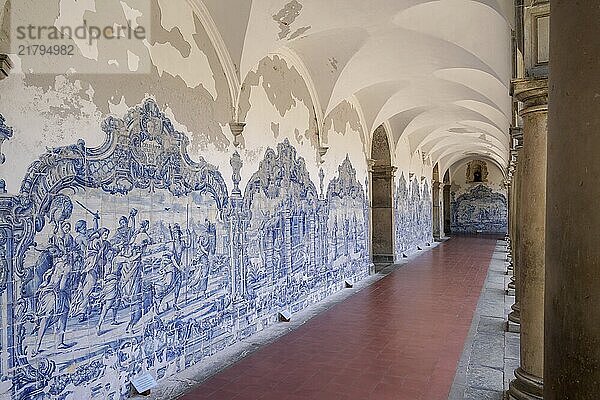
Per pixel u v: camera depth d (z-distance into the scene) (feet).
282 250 29.07
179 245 19.86
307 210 32.86
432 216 90.02
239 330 24.25
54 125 14.49
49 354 14.25
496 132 57.26
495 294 36.73
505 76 27.61
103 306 16.11
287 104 30.09
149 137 18.25
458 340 24.39
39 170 14.02
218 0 21.38
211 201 22.08
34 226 13.87
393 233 57.72
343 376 19.35
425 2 24.17
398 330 26.32
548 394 5.86
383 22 26.21
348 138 41.22
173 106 19.65
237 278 24.12
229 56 23.22
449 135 70.28
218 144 22.71
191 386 18.20
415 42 29.32
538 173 15.84
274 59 28.50
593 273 5.21
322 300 34.78
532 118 15.75
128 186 17.22
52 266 14.37
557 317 5.66
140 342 17.70
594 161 5.22
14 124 13.34
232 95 23.79
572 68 5.46
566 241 5.51
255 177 26.07
